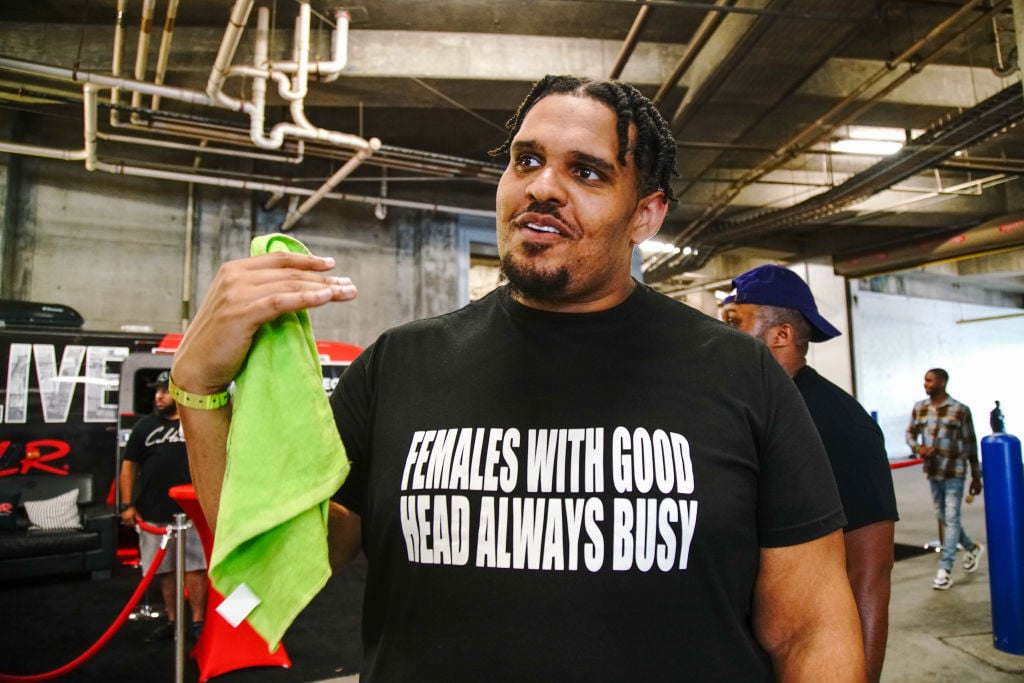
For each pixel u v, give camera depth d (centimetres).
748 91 575
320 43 568
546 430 82
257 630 72
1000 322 1590
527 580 75
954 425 473
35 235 718
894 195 935
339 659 346
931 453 482
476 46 580
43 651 364
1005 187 979
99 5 535
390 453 87
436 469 82
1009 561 344
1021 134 766
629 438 80
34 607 448
